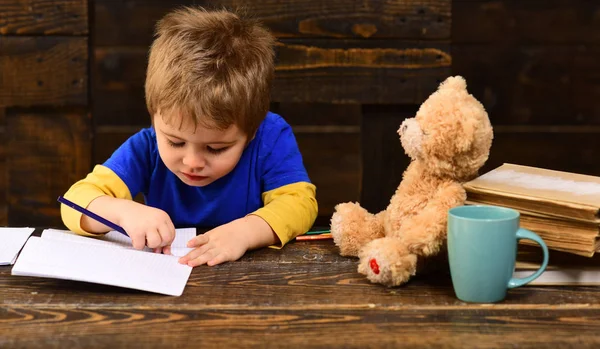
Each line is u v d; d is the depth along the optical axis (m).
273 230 1.28
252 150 1.49
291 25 1.92
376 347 0.88
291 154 1.49
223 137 1.23
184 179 1.32
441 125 1.01
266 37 1.39
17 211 2.04
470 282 0.99
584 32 2.94
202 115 1.19
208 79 1.20
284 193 1.42
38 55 1.95
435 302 1.00
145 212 1.25
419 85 1.95
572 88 2.97
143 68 3.00
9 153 2.02
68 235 1.26
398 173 2.02
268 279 1.09
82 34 1.96
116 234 1.32
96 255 1.11
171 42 1.25
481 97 2.97
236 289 1.05
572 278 1.06
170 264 1.14
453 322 0.94
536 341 0.89
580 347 0.88
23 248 1.20
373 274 1.05
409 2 1.93
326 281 1.08
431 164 1.04
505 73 2.96
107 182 1.40
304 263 1.17
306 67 1.93
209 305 0.99
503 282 0.99
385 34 1.93
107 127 3.02
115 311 0.98
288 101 1.95
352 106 3.12
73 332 0.92
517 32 2.94
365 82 1.95
